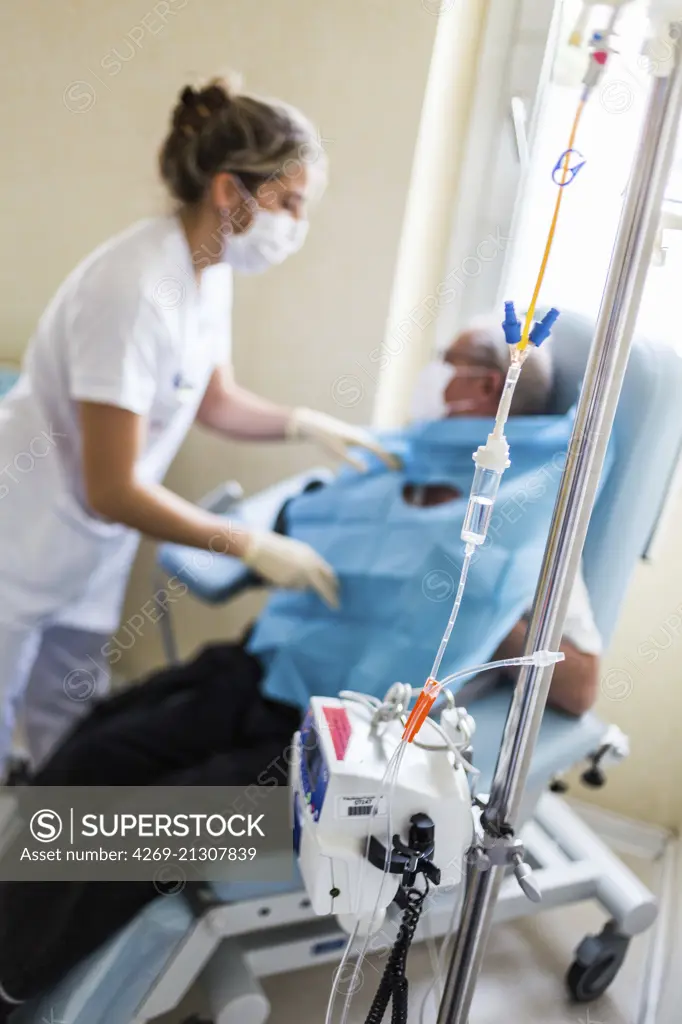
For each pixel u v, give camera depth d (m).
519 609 1.05
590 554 1.05
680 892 1.38
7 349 1.81
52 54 1.56
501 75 1.28
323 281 1.51
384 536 1.28
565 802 1.61
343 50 1.38
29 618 1.37
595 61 0.70
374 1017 0.74
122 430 1.23
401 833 0.70
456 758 0.73
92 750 1.15
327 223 1.46
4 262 1.74
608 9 0.67
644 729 1.49
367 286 1.48
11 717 1.44
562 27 0.91
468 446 1.24
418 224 1.41
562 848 1.31
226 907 0.96
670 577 1.36
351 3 1.35
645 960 1.35
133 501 1.27
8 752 1.45
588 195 1.12
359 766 0.71
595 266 1.15
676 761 1.49
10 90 1.60
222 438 1.67
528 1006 1.24
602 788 1.58
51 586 1.37
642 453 1.01
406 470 1.33
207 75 1.47
